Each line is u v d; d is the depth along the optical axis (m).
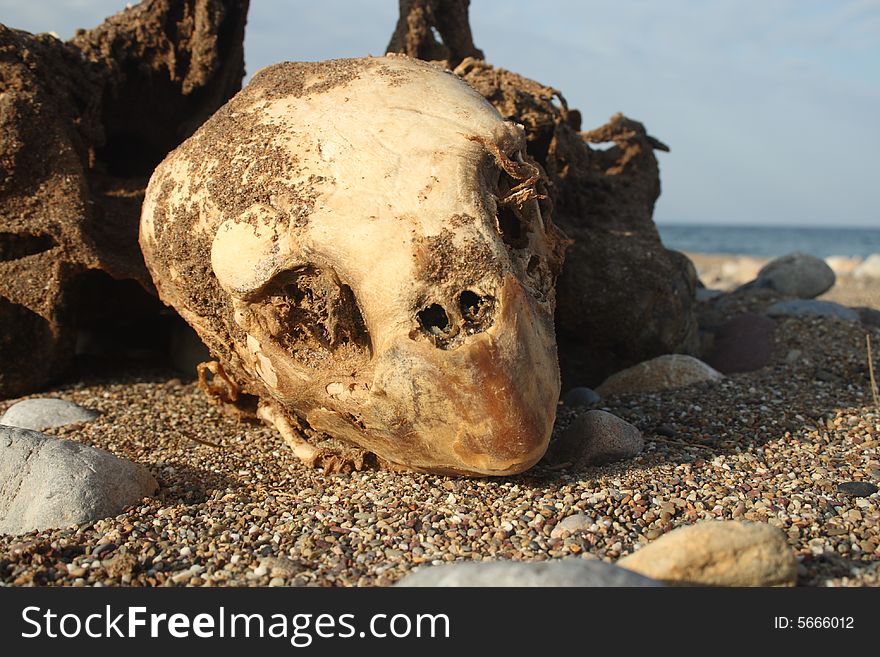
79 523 0.34
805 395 0.47
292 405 0.38
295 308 0.36
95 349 0.60
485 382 0.33
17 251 0.50
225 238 0.36
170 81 0.58
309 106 0.38
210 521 0.34
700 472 0.37
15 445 0.35
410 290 0.33
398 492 0.36
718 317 0.65
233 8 0.58
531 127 0.50
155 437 0.44
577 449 0.39
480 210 0.34
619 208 0.56
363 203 0.34
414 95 0.37
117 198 0.53
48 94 0.51
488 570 0.26
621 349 0.53
